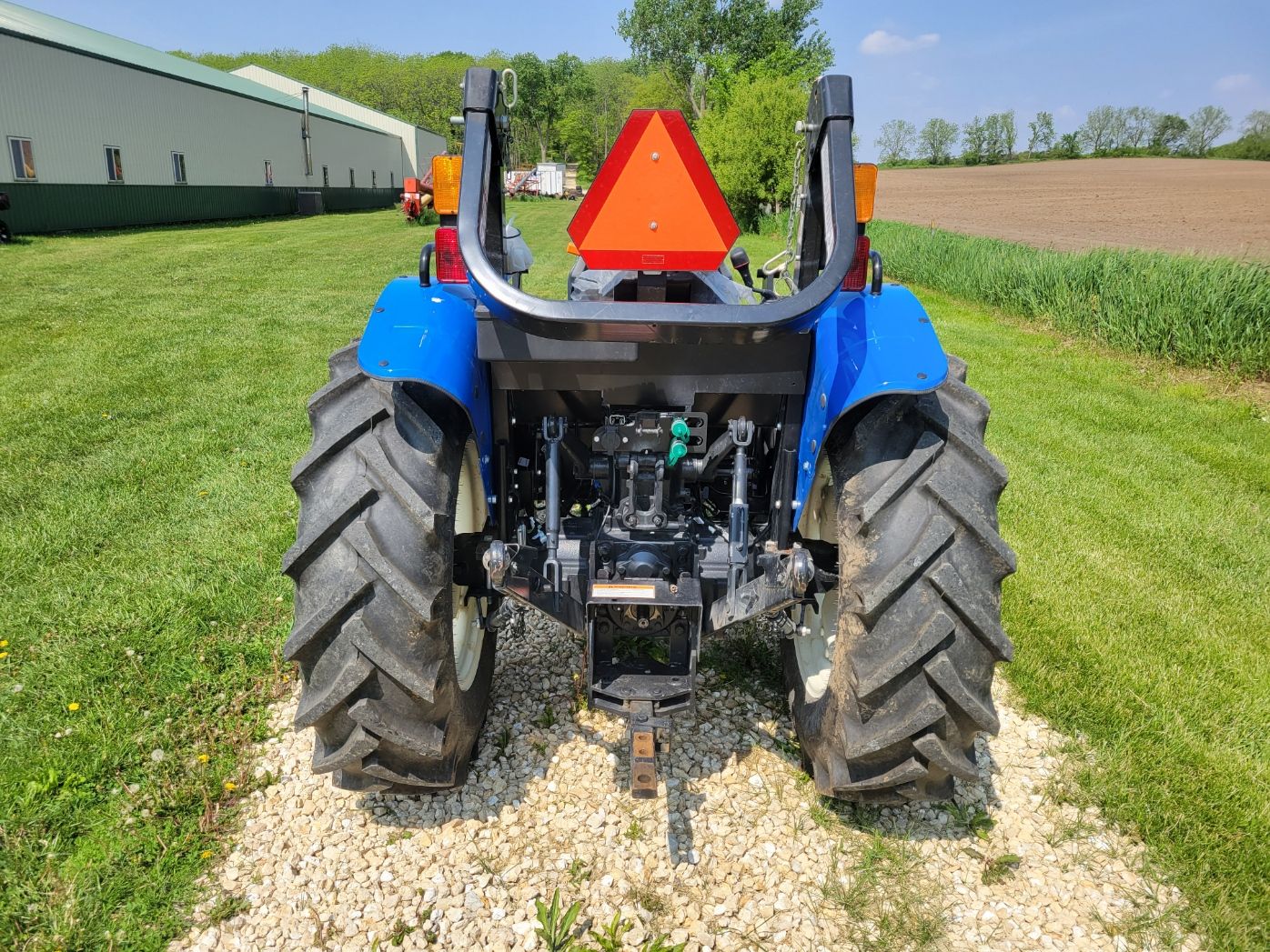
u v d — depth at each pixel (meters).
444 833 2.35
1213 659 3.36
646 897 2.16
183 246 17.97
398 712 2.00
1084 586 3.91
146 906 2.09
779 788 2.55
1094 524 4.67
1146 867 2.32
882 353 1.98
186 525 4.19
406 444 2.02
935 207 31.39
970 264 13.20
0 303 10.07
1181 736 2.85
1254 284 8.41
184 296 11.03
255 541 4.00
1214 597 3.88
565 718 2.85
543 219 26.58
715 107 37.72
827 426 2.03
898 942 2.07
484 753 2.67
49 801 2.40
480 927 2.06
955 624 1.92
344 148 37.72
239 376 7.04
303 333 8.90
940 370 1.93
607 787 2.53
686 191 2.06
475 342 2.16
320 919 2.08
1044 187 41.91
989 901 2.20
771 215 25.59
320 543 1.95
